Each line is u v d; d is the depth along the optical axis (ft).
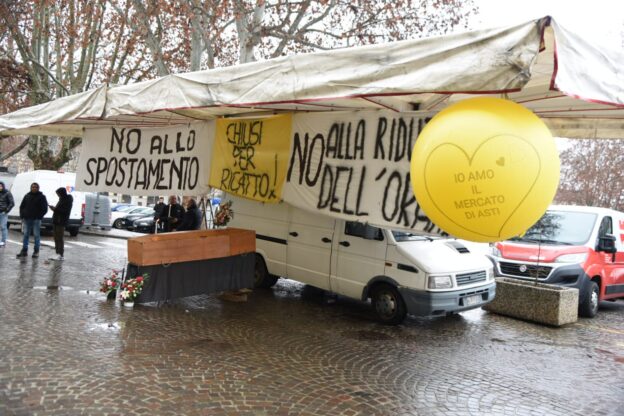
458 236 10.55
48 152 66.03
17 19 59.67
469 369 18.34
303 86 14.26
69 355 16.46
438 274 22.43
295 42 46.14
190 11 40.65
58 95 63.41
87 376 14.83
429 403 14.92
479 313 28.43
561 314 26.02
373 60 12.63
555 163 9.64
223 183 22.41
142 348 17.80
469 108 10.02
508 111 9.75
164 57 49.88
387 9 43.60
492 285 25.08
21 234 54.49
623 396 16.51
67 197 37.19
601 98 10.16
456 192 9.68
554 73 9.30
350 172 17.03
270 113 20.93
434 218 10.61
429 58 11.45
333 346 20.03
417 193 10.68
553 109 17.28
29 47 61.87
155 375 15.37
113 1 48.96
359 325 23.68
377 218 15.98
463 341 22.15
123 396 13.65
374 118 16.44
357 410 14.01
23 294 24.40
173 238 23.82
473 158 9.41
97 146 28.19
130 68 62.39
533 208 9.59
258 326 22.25
